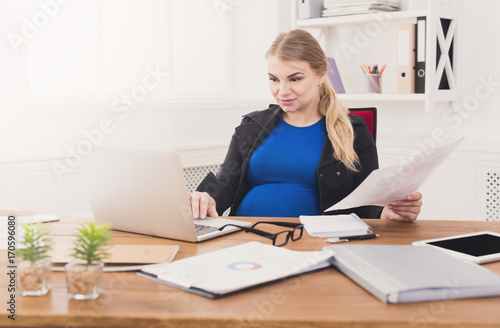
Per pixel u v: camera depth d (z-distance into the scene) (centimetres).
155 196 138
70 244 133
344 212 193
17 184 245
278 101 195
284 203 195
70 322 92
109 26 290
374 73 296
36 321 92
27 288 100
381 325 88
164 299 98
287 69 189
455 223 158
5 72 241
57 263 117
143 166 138
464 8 286
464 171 291
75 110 264
